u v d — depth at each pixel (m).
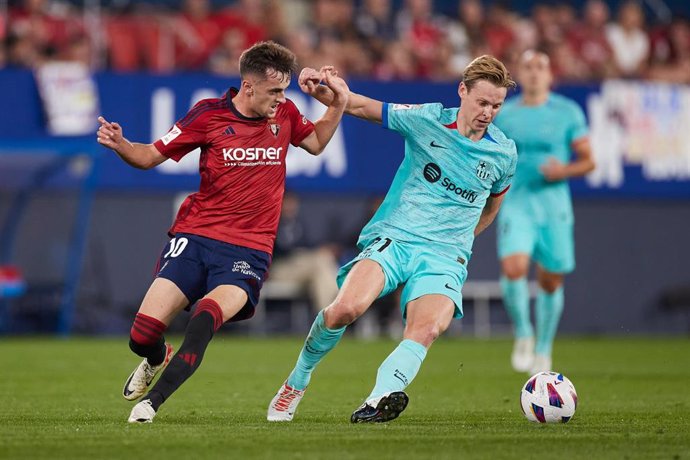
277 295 61.84
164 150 21.83
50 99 58.16
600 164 64.62
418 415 24.91
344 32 66.62
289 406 22.64
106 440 18.42
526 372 40.16
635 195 65.06
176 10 65.94
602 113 64.88
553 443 18.62
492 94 21.73
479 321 66.69
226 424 21.62
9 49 60.75
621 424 22.53
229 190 22.11
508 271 39.69
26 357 45.00
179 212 22.75
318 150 23.16
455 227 22.47
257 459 16.31
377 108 22.70
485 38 69.44
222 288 21.62
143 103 59.16
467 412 25.81
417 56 67.06
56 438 18.72
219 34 64.06
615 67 70.19
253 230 22.31
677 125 65.88
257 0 65.50
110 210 61.81
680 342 60.34
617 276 67.69
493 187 23.16
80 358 44.62
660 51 71.75
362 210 64.75
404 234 22.28
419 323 21.41
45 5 62.38
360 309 21.25
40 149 55.38
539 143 39.12
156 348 22.72
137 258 62.09
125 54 62.50
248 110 22.06
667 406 27.52
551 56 69.25
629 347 55.94
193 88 59.78
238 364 42.88
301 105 61.69
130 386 23.89
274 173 22.42
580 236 67.44
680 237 68.31
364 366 42.69
